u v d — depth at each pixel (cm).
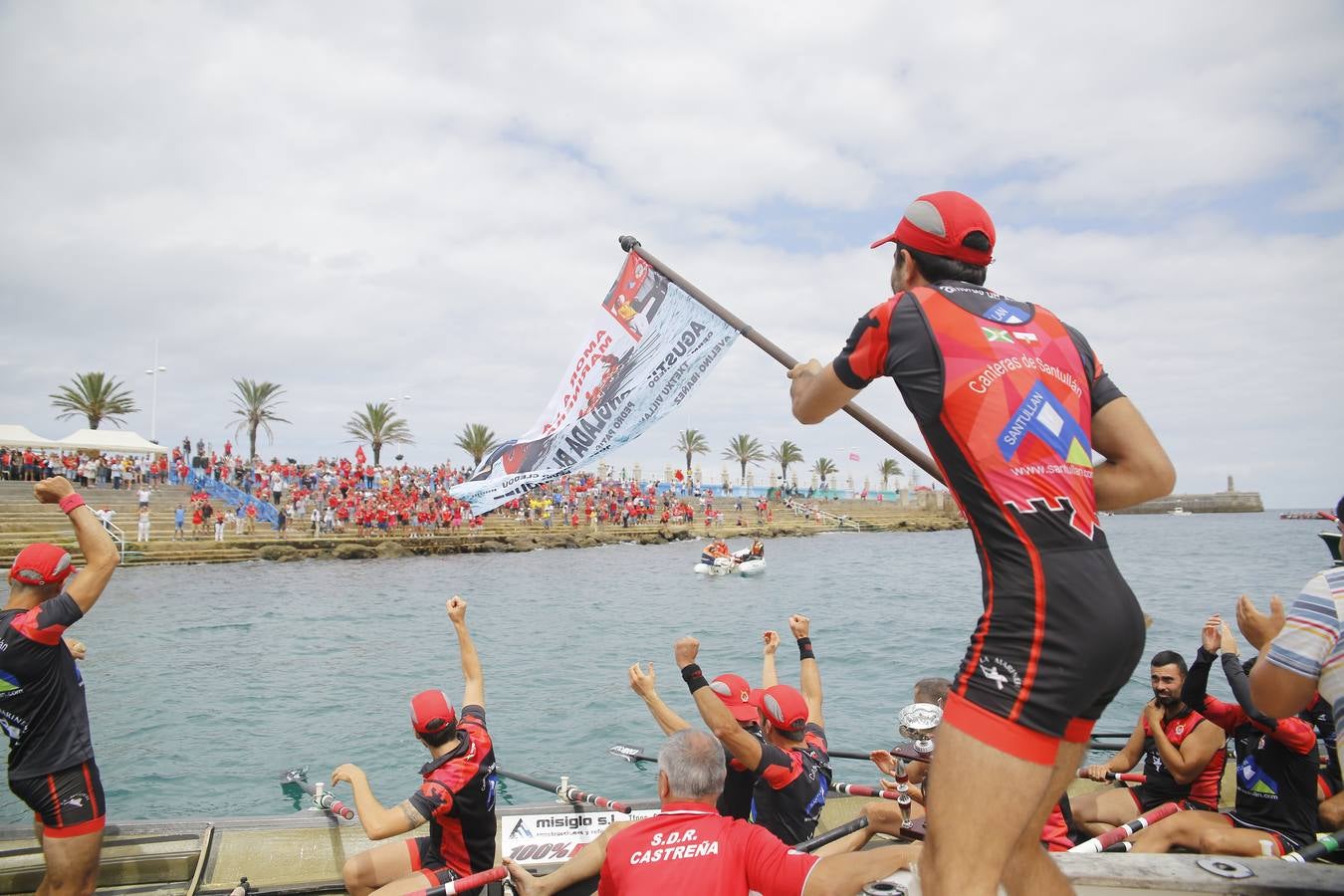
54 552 547
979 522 226
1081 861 312
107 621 2392
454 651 1955
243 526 4872
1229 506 14638
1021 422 223
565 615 2588
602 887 412
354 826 677
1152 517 14762
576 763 1138
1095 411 254
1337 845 409
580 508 6944
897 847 346
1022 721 210
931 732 532
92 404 6172
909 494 10281
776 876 372
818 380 264
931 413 232
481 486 552
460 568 4253
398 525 5262
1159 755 672
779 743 577
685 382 499
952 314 237
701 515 8106
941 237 254
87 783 548
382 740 1244
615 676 1683
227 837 657
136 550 4122
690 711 1400
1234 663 564
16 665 520
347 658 1875
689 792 408
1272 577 3509
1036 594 214
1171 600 2775
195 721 1350
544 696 1508
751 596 3078
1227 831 552
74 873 546
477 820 590
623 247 530
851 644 2017
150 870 634
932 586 3394
